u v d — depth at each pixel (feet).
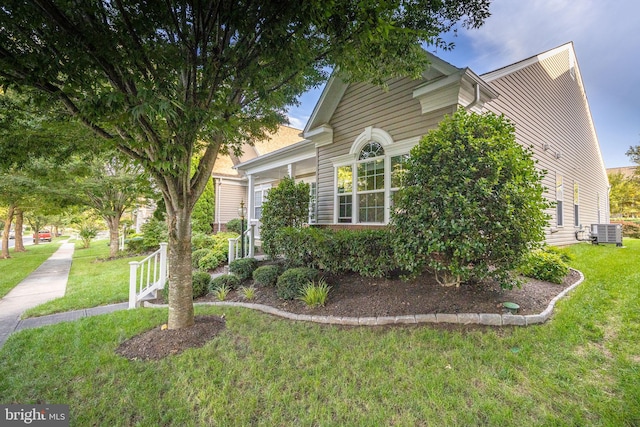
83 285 23.81
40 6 7.06
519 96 24.98
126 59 8.19
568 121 35.17
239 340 11.23
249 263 21.25
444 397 7.58
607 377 8.18
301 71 11.16
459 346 10.05
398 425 6.74
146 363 9.71
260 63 10.71
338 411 7.27
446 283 14.34
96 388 8.48
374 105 22.27
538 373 8.43
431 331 11.15
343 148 24.99
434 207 12.59
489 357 9.30
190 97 9.58
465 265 12.89
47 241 102.78
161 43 9.00
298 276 15.94
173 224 11.88
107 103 7.08
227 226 44.83
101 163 33.45
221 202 51.42
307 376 8.75
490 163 12.00
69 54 7.38
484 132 13.14
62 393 8.30
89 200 38.01
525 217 11.97
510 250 11.77
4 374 9.32
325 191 26.68
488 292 13.83
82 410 7.60
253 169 39.50
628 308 12.62
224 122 8.63
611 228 34.22
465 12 10.30
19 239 56.75
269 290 17.51
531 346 9.86
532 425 6.57
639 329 10.74
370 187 22.48
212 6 8.73
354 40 8.87
